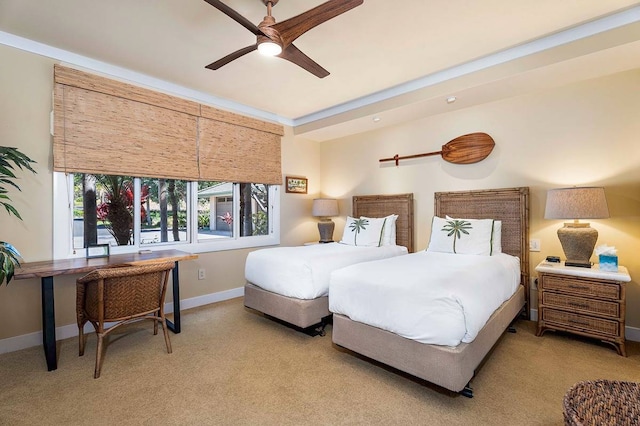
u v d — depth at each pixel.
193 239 3.71
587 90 2.83
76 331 2.83
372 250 3.49
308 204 5.06
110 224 3.10
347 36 2.48
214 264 3.87
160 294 2.44
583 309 2.49
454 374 1.71
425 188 3.97
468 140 3.53
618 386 1.37
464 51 2.74
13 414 1.71
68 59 2.73
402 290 1.94
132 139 3.08
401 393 1.90
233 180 3.97
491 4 2.09
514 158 3.26
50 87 2.66
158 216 3.45
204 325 3.05
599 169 2.78
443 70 3.12
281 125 4.57
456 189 3.69
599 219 2.68
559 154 2.98
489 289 2.12
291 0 2.04
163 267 2.34
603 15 2.24
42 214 2.64
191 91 3.57
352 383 2.01
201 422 1.65
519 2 2.08
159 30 2.38
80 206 2.90
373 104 3.76
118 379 2.06
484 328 2.00
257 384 2.01
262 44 1.86
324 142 5.19
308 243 4.84
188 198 3.70
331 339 2.71
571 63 2.50
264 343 2.63
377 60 2.89
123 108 3.02
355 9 2.12
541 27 2.38
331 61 2.90
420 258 2.87
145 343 2.63
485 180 3.46
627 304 2.64
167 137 3.34
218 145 3.81
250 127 4.16
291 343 2.63
